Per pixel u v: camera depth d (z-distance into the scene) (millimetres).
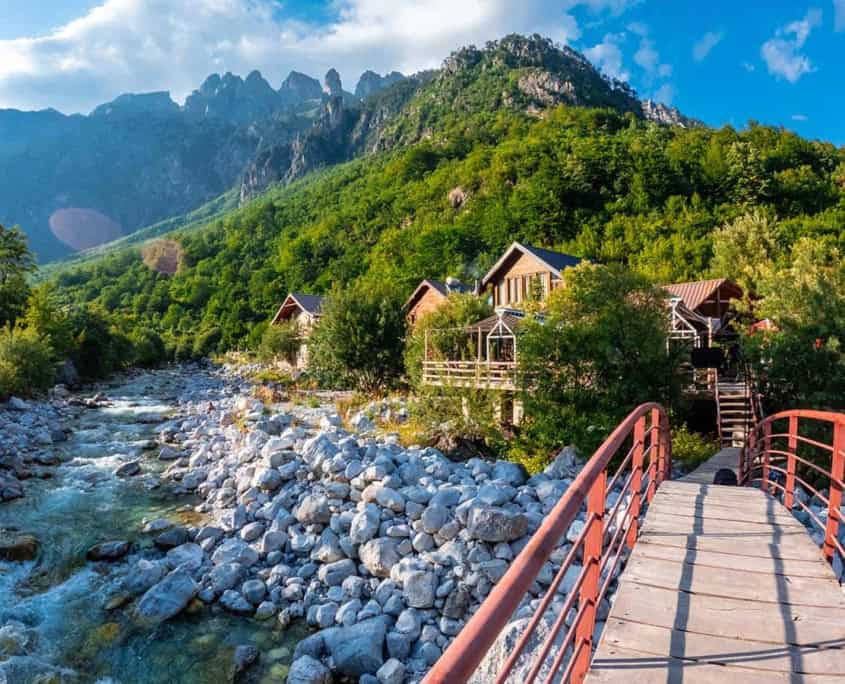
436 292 35438
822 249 27031
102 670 7270
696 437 17203
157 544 10820
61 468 16406
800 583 4555
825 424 14250
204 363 77062
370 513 10180
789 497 7043
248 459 15203
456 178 97875
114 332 53875
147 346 68062
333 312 30891
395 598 8391
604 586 4309
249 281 100188
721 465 13500
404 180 116125
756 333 16656
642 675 3266
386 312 30859
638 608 4133
